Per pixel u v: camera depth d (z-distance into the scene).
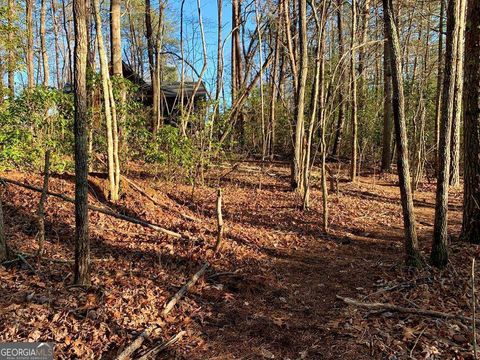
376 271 5.20
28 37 14.65
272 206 8.82
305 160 9.20
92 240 5.48
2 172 7.01
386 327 3.75
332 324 3.83
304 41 9.65
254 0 13.00
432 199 10.62
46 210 6.09
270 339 3.57
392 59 4.72
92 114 7.79
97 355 3.12
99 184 7.34
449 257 5.25
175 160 8.95
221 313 3.97
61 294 3.79
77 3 3.46
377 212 8.83
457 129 12.10
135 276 4.46
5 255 4.33
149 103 17.58
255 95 17.50
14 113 6.93
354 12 10.34
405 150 4.91
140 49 21.72
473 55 5.61
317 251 6.10
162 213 7.21
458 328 3.67
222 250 5.63
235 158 12.09
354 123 12.45
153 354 3.21
